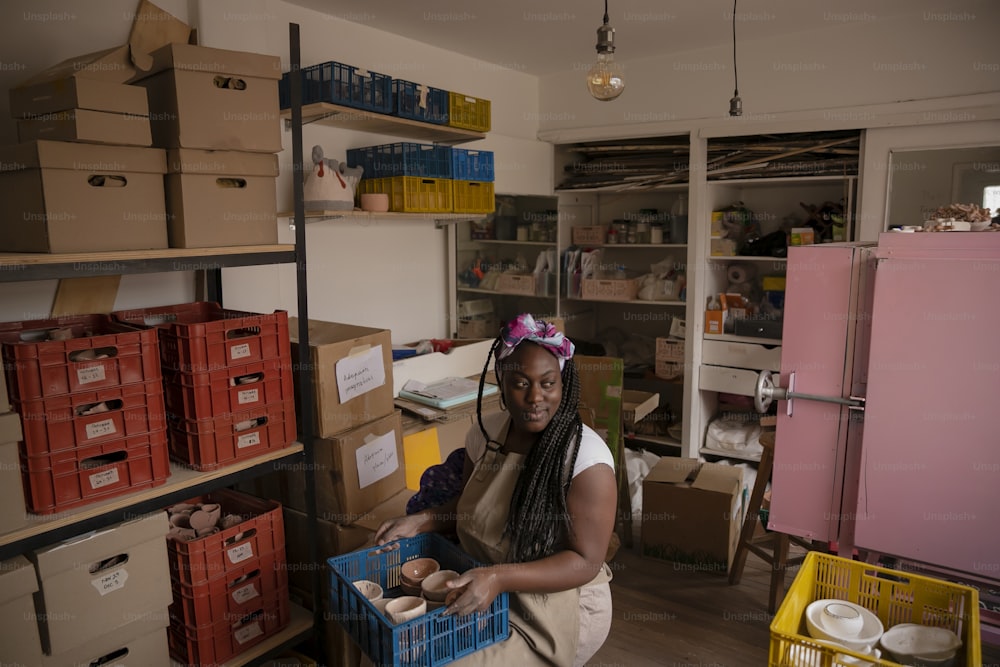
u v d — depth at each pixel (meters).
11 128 2.04
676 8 3.27
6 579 1.48
